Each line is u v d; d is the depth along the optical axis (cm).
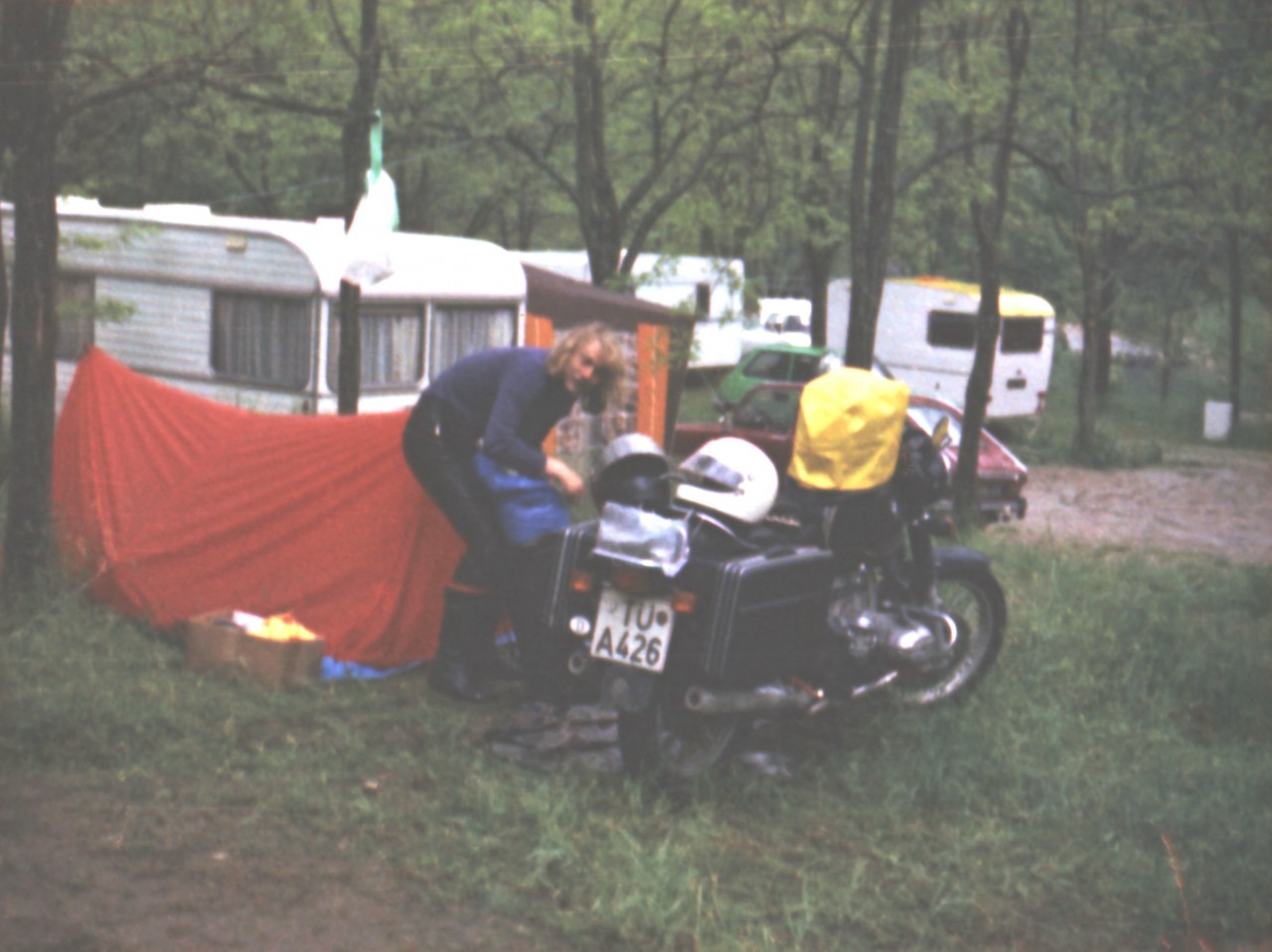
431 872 485
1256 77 1791
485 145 2644
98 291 1569
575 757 591
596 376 669
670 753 585
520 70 1938
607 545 565
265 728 616
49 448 774
